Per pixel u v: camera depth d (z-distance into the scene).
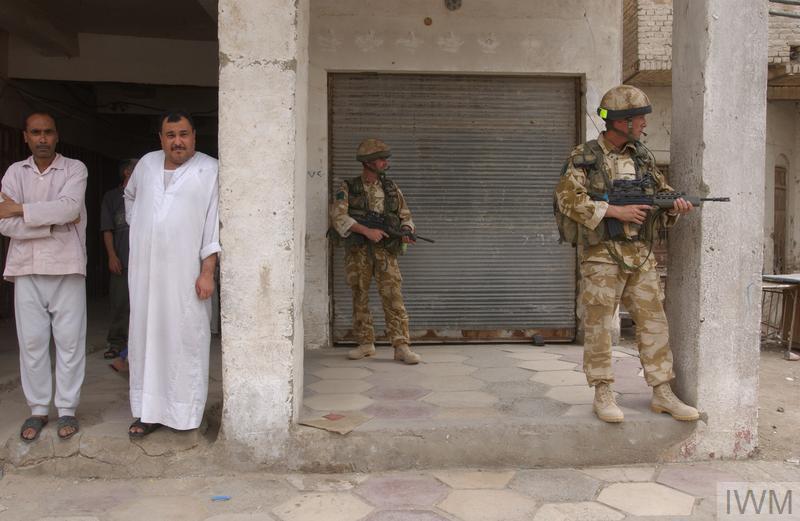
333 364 5.39
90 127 10.16
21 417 3.85
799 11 8.34
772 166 10.50
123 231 5.43
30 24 6.66
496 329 6.41
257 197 3.42
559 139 6.44
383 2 6.15
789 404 4.83
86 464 3.43
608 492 3.26
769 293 8.03
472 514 3.01
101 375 4.96
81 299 3.61
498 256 6.41
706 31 3.60
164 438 3.47
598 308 3.67
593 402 4.06
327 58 6.11
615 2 6.31
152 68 7.89
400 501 3.15
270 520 2.96
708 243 3.65
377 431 3.53
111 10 6.87
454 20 6.21
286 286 3.45
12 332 6.81
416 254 6.33
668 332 3.96
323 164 6.12
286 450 3.49
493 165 6.39
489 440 3.58
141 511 3.05
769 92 9.52
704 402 3.69
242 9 3.38
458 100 6.34
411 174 6.32
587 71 6.31
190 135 3.44
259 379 3.47
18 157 7.88
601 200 3.57
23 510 3.05
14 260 3.47
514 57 6.26
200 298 3.44
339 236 5.35
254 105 3.39
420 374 4.99
